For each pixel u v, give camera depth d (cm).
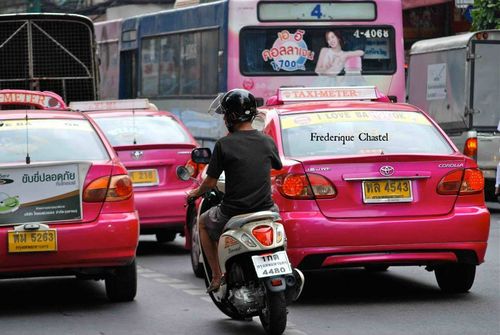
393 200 1972
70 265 1917
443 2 5984
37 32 4069
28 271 1908
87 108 3141
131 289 2067
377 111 2170
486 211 2009
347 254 1952
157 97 4603
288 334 1741
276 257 1664
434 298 2089
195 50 4172
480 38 4250
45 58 4088
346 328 1794
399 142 2094
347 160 1961
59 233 1897
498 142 4194
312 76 3897
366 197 1962
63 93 4100
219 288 1803
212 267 1822
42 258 1898
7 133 2027
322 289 2230
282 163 1962
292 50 3884
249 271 1697
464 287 2114
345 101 2305
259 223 1681
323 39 3909
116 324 1866
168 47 4475
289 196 1952
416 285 2262
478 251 1998
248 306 1712
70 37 4091
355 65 3928
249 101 1750
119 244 1930
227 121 1767
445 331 1762
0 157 1972
